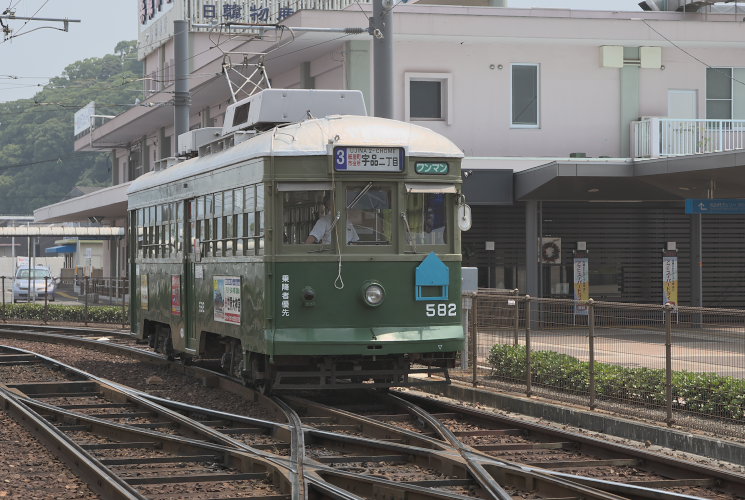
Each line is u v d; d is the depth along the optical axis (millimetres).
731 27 43469
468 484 12992
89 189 120438
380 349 19422
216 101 55688
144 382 25406
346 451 15609
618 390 19016
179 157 27891
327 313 19406
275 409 19531
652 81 43688
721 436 16125
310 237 19438
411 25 41094
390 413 20062
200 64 62344
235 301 21094
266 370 20391
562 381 20547
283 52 43031
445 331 19984
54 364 27672
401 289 19750
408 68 41969
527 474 12688
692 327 17484
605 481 12531
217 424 18312
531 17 42031
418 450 14414
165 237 26625
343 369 20188
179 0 62750
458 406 19531
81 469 13750
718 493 12820
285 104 22000
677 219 43938
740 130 41719
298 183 19406
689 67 43875
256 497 12141
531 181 37844
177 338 25344
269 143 19516
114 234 71562
